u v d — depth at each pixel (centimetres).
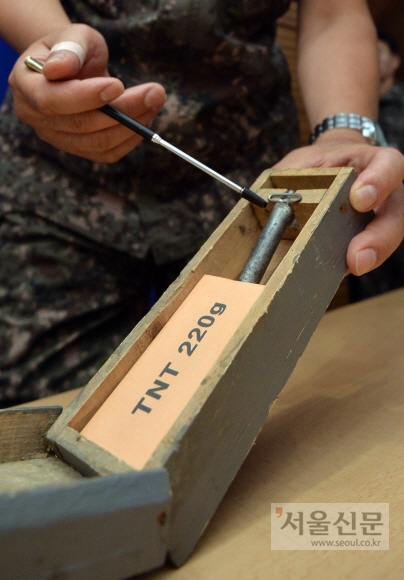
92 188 85
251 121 88
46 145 84
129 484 29
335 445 47
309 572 32
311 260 43
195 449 34
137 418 38
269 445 49
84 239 87
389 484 40
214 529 37
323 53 82
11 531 25
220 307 43
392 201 52
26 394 84
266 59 85
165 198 87
